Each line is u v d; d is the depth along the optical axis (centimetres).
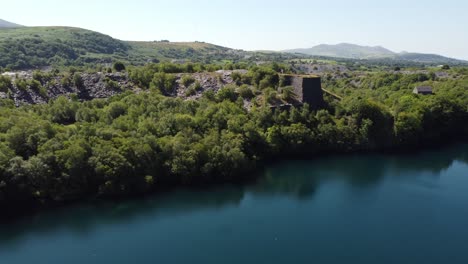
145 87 18750
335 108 18800
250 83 19225
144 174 12888
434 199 12438
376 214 11306
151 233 10156
